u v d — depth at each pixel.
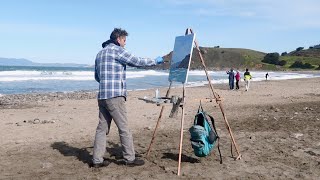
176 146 8.78
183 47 7.14
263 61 161.75
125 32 7.02
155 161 7.43
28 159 7.65
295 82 47.53
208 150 7.08
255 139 9.51
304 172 6.79
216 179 6.34
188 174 6.59
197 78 63.56
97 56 6.93
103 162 7.04
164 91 30.47
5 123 12.52
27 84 42.38
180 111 15.67
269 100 21.16
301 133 10.29
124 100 6.93
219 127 11.30
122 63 6.80
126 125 7.00
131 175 6.52
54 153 8.18
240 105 18.05
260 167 7.07
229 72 33.47
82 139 9.77
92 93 29.33
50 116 14.56
